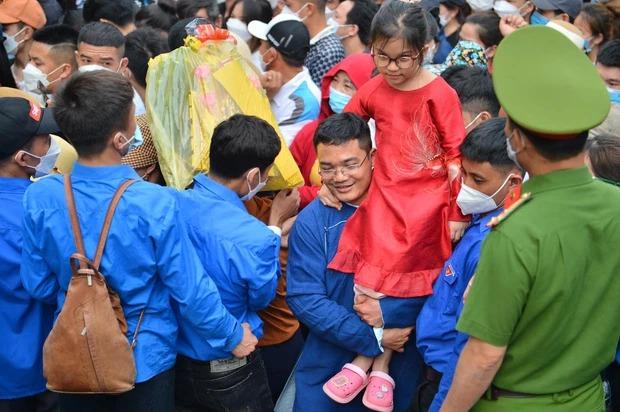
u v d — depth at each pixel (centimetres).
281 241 350
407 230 276
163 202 254
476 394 217
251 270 279
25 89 465
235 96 336
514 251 204
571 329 214
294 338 361
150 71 335
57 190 255
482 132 257
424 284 279
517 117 201
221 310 267
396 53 276
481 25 502
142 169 357
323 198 301
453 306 266
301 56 417
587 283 212
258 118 303
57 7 646
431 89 288
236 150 288
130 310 257
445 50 616
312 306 292
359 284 279
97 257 248
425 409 297
